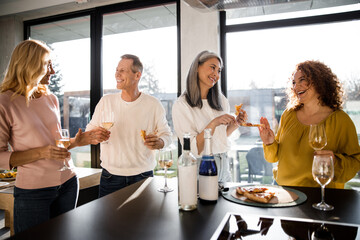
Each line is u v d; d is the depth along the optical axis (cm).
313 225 74
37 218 139
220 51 282
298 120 158
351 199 102
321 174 95
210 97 184
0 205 191
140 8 309
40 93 150
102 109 205
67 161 158
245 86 277
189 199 91
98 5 322
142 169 195
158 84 299
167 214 88
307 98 154
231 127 181
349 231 71
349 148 140
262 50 272
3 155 130
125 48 316
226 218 79
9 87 137
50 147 131
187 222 82
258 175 270
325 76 150
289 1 134
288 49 263
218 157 141
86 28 335
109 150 195
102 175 197
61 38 346
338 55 248
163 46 299
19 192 138
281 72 266
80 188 235
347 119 144
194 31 278
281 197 103
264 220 78
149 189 120
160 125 208
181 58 281
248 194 102
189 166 91
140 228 77
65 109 340
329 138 145
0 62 360
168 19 299
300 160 148
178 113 178
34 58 135
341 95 154
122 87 198
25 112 137
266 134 155
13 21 354
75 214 89
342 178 131
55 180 144
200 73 176
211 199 98
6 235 192
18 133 137
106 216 87
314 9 254
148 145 167
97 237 72
